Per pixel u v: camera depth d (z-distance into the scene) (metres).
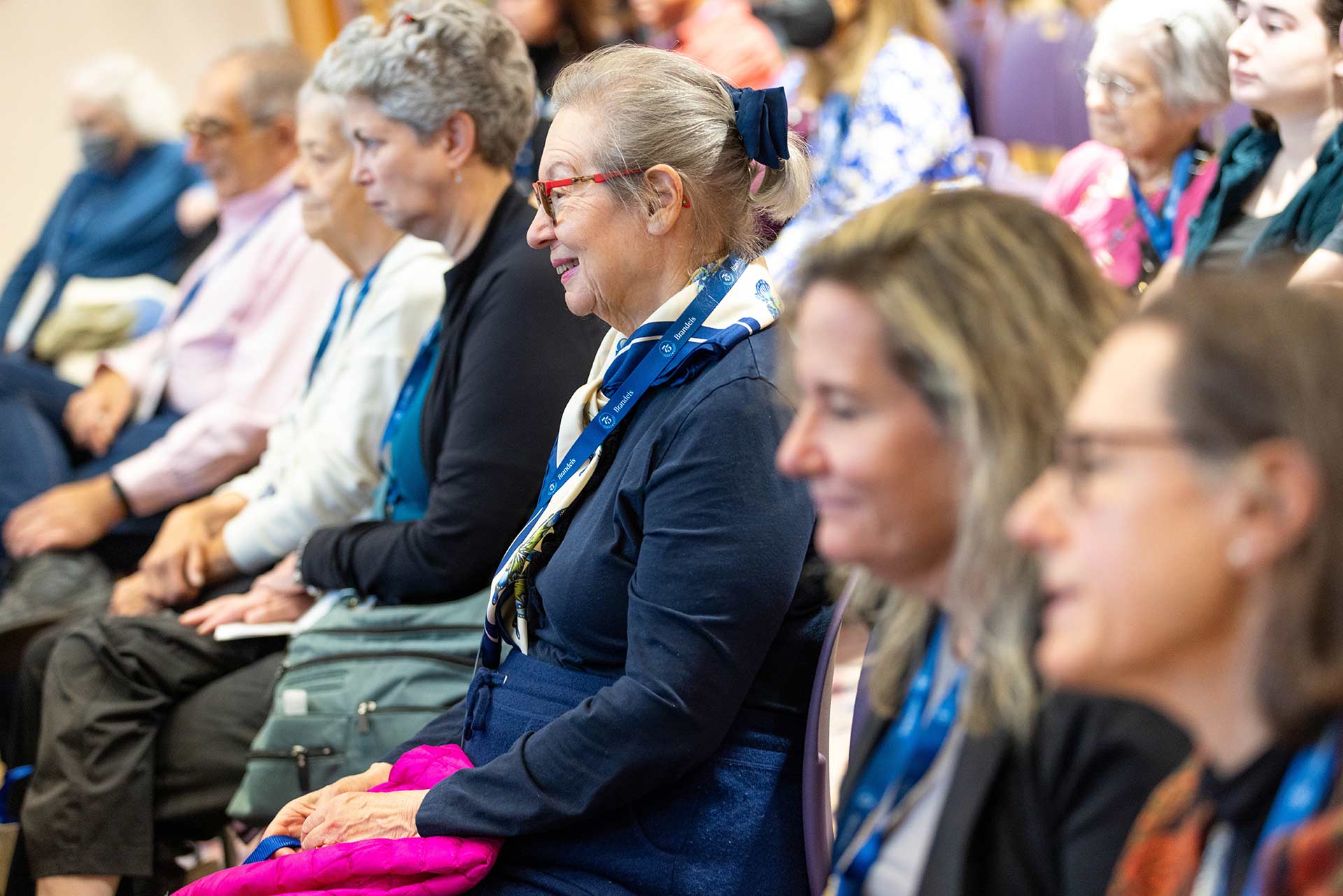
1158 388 1.11
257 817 3.26
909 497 1.49
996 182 5.70
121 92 6.99
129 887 3.54
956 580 1.49
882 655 1.81
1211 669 1.15
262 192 4.94
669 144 2.50
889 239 1.51
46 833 3.39
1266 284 1.17
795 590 2.40
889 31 5.29
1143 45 4.04
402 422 3.55
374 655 3.28
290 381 4.68
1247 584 1.10
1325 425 1.06
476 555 3.20
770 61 5.38
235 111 4.79
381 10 8.89
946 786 1.59
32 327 6.72
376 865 2.40
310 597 3.74
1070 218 4.50
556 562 2.57
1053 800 1.51
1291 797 1.17
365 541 3.38
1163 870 1.35
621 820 2.46
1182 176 4.16
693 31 5.48
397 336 3.72
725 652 2.34
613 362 2.56
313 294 4.69
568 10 6.03
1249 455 1.07
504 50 3.36
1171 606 1.11
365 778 2.75
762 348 2.47
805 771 2.46
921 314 1.45
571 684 2.60
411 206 3.35
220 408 4.67
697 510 2.36
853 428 1.49
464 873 2.41
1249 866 1.21
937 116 5.13
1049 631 1.19
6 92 10.16
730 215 2.58
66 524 4.59
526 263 3.24
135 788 3.45
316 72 3.83
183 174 7.06
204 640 3.63
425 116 3.25
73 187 7.12
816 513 2.44
